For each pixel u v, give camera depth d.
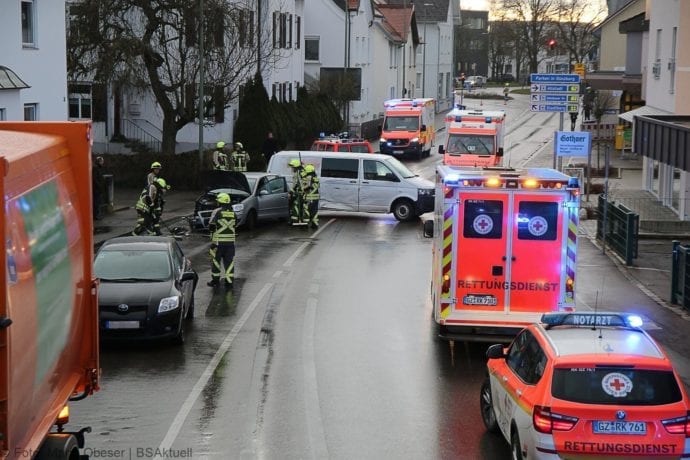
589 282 30.62
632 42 71.81
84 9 53.88
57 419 10.80
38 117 42.75
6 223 8.45
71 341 11.11
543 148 82.56
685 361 21.34
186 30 55.94
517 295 20.72
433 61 133.88
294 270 31.70
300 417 16.67
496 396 14.95
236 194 41.28
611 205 36.84
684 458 11.92
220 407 17.19
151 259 23.05
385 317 25.02
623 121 78.88
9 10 39.75
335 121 84.00
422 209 44.75
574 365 12.27
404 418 16.72
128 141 66.62
